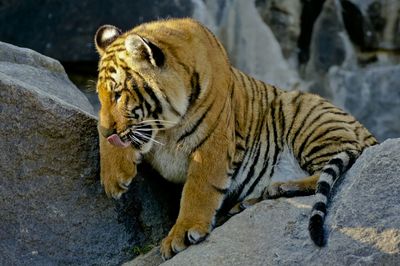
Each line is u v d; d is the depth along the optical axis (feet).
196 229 32.48
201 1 56.80
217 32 57.11
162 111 32.32
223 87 33.91
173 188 36.04
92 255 33.32
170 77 32.24
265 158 36.76
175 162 34.24
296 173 37.01
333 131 36.37
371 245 29.17
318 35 57.62
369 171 30.86
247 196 36.45
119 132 31.81
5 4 56.54
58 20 56.29
